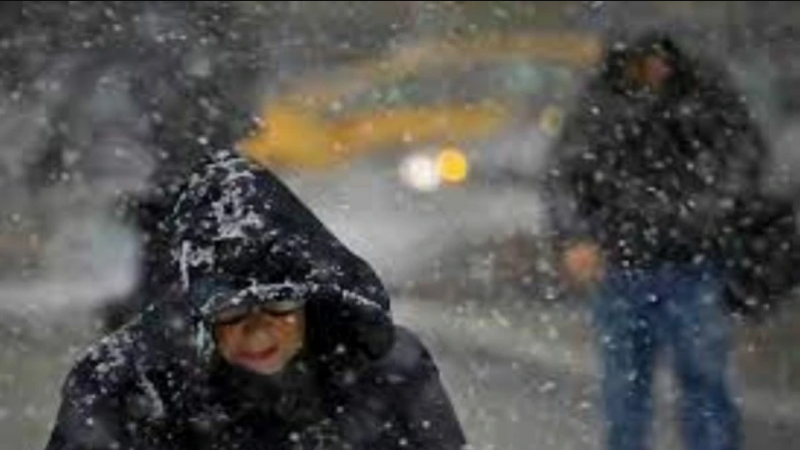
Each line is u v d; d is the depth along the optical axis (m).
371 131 26.59
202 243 6.83
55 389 16.77
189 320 6.95
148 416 7.01
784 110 19.12
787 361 15.95
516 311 20.92
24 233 18.00
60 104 15.50
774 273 13.28
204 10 18.66
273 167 25.95
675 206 13.21
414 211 24.08
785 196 13.32
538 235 22.17
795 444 13.89
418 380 7.43
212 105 14.28
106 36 16.75
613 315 13.49
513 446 15.05
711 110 13.27
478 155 25.53
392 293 22.50
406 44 29.62
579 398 16.62
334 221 23.98
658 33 13.72
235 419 7.05
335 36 29.08
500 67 28.61
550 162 13.66
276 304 6.86
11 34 17.98
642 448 13.54
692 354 13.34
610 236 13.40
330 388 7.21
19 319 18.45
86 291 17.12
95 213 14.06
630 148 13.35
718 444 13.22
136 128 13.71
